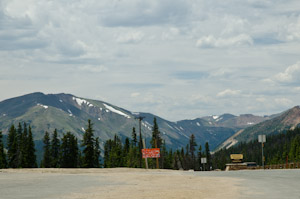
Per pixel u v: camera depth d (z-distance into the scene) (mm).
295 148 161000
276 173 32844
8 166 107625
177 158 159875
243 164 63875
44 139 114375
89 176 31031
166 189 18891
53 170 40688
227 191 17359
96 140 112500
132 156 125125
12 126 111938
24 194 16828
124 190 18438
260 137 53156
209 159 178750
